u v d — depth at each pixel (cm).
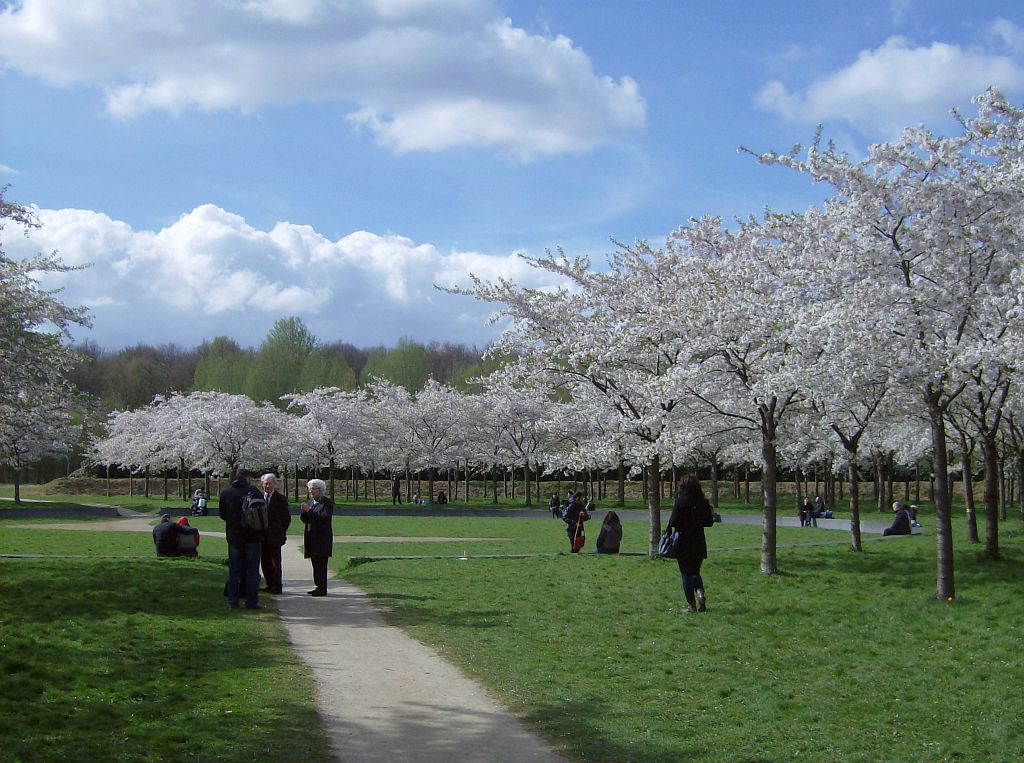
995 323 1778
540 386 2834
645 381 2445
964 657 1277
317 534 1844
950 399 1769
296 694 989
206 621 1445
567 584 2027
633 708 978
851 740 888
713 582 2031
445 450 7406
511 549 3212
